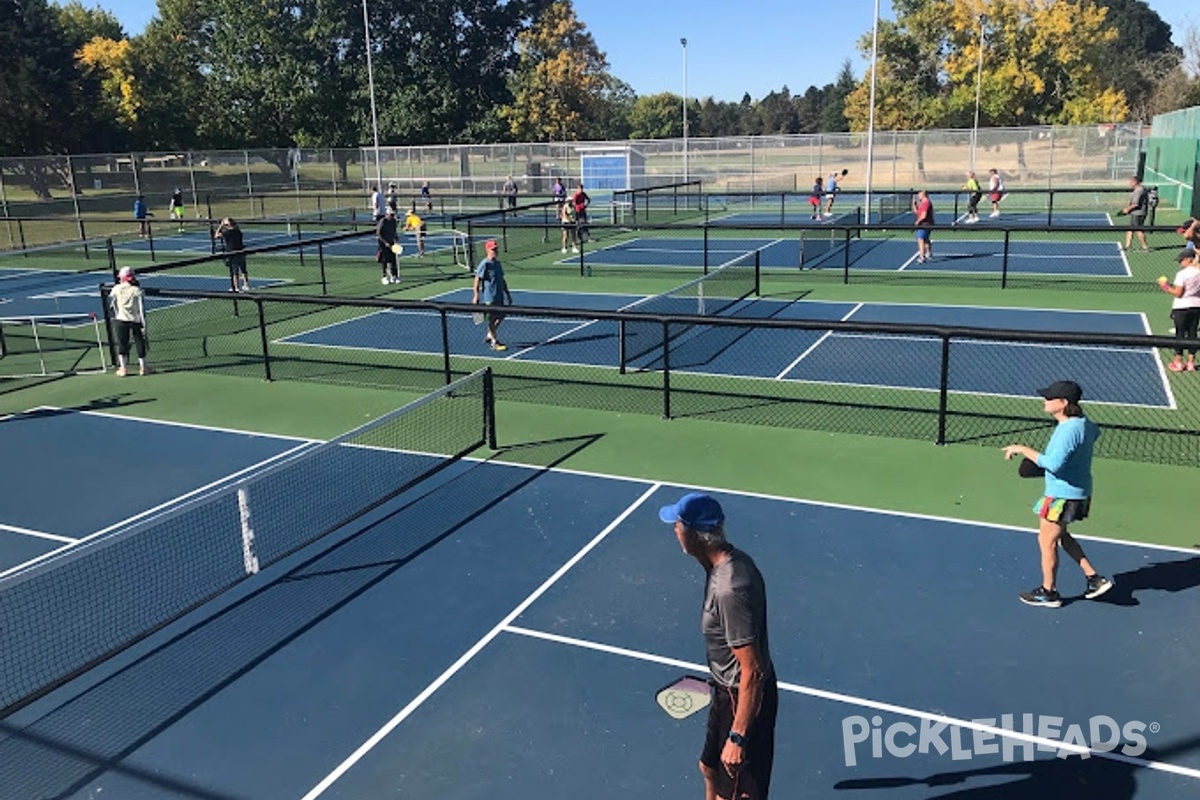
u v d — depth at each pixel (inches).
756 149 1936.5
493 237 1304.1
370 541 342.0
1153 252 966.4
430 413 496.1
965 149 1870.1
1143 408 466.9
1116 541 320.2
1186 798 199.6
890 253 1033.5
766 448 426.6
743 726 165.6
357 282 945.5
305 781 215.6
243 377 588.4
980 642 261.4
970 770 210.7
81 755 227.6
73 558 257.0
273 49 2436.0
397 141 2434.8
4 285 1035.9
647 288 863.1
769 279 879.1
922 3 2343.8
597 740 226.1
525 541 337.1
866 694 240.1
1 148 2190.0
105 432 484.4
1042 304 724.7
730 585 166.1
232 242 839.7
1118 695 235.5
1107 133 1658.5
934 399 494.6
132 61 2468.0
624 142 2000.5
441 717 237.5
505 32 2620.6
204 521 365.7
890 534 332.8
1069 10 2133.4
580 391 530.3
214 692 251.6
